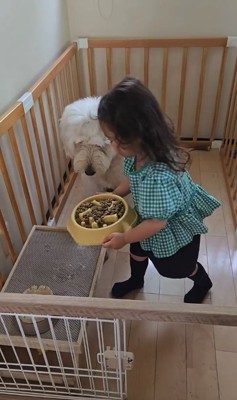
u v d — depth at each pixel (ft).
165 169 3.28
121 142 3.04
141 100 2.92
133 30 7.49
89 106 5.35
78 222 3.91
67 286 4.28
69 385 4.01
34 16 5.60
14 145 4.75
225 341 4.51
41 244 4.82
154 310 2.41
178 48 7.54
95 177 5.91
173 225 3.94
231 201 6.66
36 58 5.75
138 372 4.24
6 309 2.58
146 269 5.31
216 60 7.60
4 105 4.69
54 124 6.31
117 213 3.94
